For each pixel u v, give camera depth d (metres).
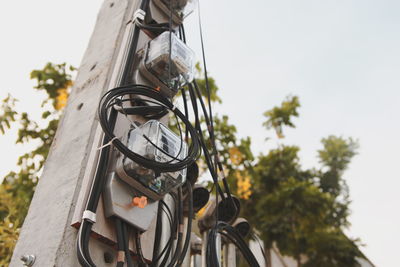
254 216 9.06
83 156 1.71
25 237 1.65
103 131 1.66
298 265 9.09
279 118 10.19
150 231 1.69
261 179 9.44
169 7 2.33
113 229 1.50
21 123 5.43
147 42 2.12
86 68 2.26
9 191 4.96
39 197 1.78
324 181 11.61
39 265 1.44
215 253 1.90
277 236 8.98
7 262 3.29
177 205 1.85
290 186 9.25
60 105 5.72
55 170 1.82
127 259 1.43
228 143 6.05
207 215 2.33
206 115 2.33
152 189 1.60
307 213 9.14
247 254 2.19
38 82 5.81
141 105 1.88
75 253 1.44
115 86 1.90
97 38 2.41
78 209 1.49
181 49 2.03
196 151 1.74
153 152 1.57
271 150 10.02
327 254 9.41
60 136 2.01
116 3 2.53
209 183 5.52
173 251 1.90
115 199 1.50
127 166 1.55
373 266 10.00
